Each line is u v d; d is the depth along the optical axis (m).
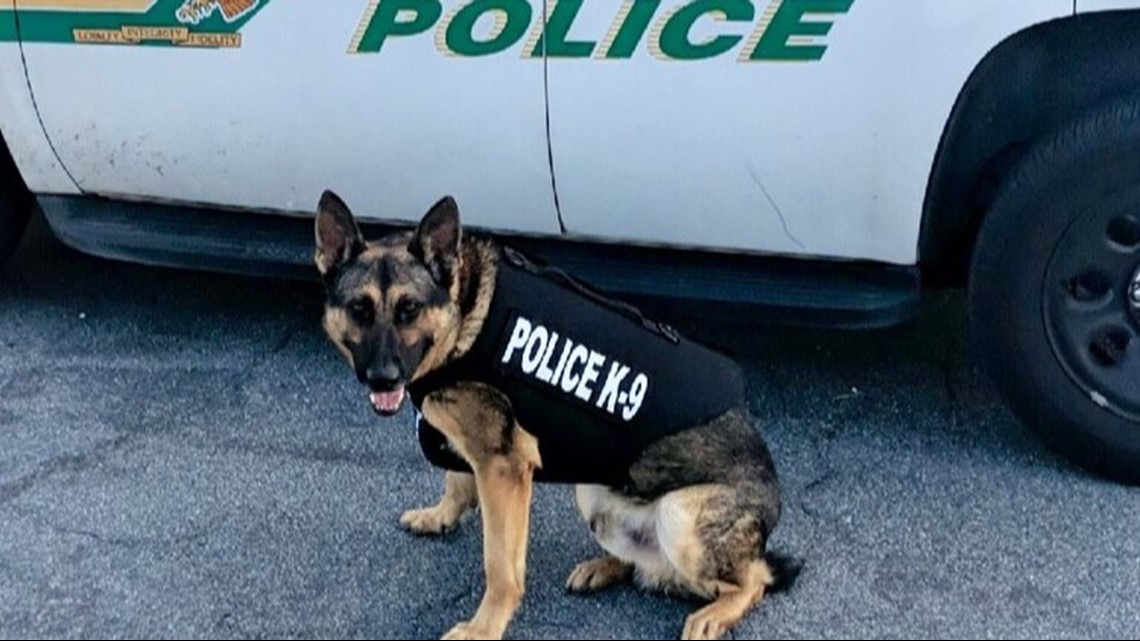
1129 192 3.93
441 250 3.45
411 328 3.41
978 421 4.54
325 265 3.54
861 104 3.96
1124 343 4.08
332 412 4.63
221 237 4.79
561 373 3.49
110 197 4.86
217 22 4.37
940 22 3.85
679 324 5.18
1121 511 4.05
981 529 3.98
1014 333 4.11
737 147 4.09
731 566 3.54
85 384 4.80
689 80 4.04
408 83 4.27
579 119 4.16
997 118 4.10
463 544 3.95
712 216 4.22
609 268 4.45
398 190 4.45
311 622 3.64
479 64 4.18
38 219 5.97
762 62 3.97
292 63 4.35
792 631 3.58
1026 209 4.01
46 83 4.62
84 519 4.07
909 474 4.25
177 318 5.26
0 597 3.73
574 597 3.75
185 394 4.74
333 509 4.11
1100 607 3.65
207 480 4.25
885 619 3.62
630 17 4.01
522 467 3.54
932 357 4.94
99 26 4.48
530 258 3.63
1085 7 3.82
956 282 4.52
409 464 4.34
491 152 4.29
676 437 3.54
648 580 3.72
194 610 3.68
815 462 4.32
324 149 4.45
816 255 4.23
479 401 3.51
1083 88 4.04
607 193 4.26
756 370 4.88
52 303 5.37
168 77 4.49
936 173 4.05
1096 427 4.12
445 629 3.62
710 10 3.96
